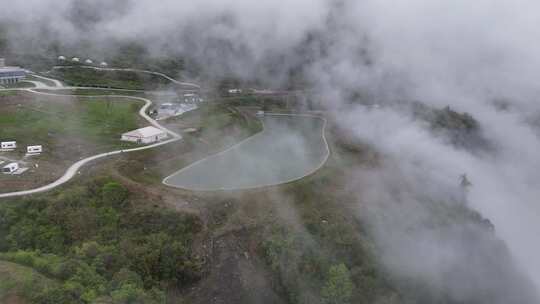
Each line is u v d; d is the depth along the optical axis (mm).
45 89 141000
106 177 82188
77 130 106812
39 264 57688
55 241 68062
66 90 142875
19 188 76125
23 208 71312
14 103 121188
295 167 107562
